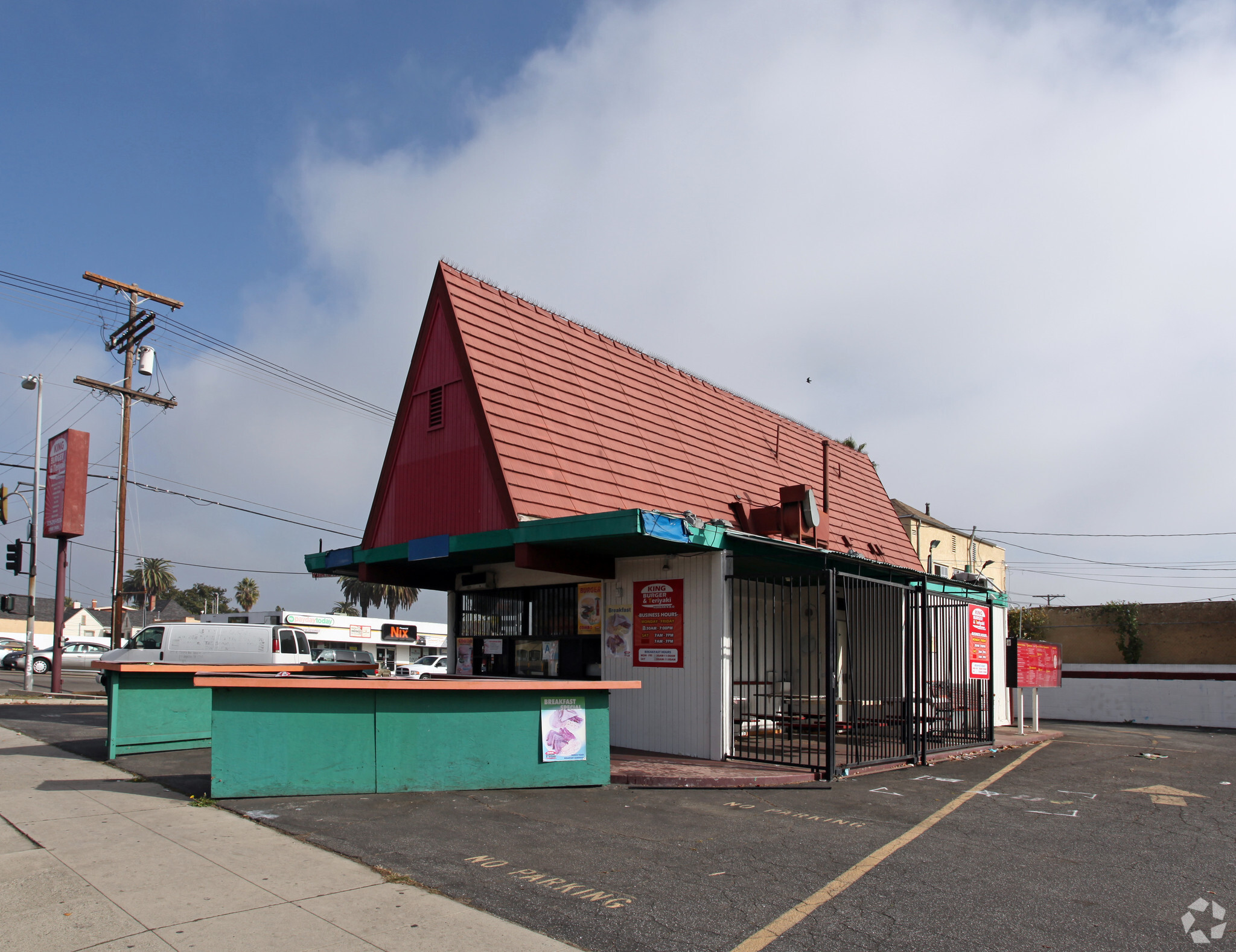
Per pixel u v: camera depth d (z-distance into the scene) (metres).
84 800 8.24
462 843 6.91
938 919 5.49
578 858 6.62
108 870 5.94
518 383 14.09
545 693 9.84
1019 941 5.13
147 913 5.11
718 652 12.01
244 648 20.55
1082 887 6.32
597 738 10.11
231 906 5.27
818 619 17.02
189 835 6.93
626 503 14.34
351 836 6.97
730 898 5.78
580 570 12.89
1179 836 8.29
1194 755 16.09
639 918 5.30
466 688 9.17
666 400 17.56
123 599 27.62
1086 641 37.91
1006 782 11.54
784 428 21.80
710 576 12.26
